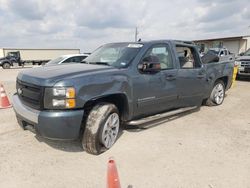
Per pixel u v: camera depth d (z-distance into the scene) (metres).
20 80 4.09
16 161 3.69
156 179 3.25
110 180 2.35
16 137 4.58
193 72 5.62
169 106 5.23
